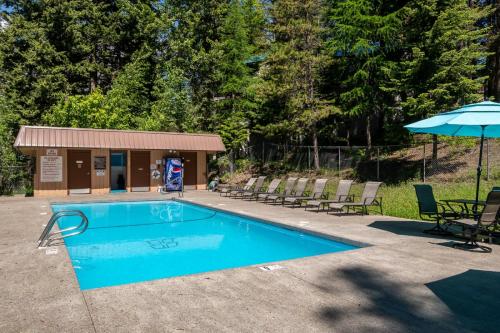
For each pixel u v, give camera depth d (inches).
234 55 1203.2
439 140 736.3
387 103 856.9
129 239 434.9
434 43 647.1
